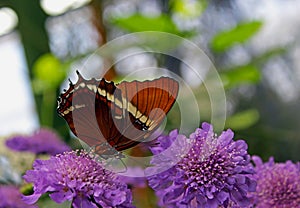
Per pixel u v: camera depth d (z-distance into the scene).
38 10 0.82
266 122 0.97
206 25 0.92
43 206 0.46
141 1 0.92
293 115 0.98
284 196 0.45
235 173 0.42
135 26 0.66
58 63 0.74
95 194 0.41
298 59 1.00
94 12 0.77
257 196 0.45
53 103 0.76
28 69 0.83
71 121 0.42
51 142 0.58
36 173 0.42
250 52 0.96
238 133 0.80
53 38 0.91
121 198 0.41
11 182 0.56
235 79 0.72
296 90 1.00
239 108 0.94
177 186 0.42
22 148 0.57
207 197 0.42
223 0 0.95
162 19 0.65
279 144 0.85
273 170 0.46
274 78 0.99
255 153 0.83
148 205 0.51
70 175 0.41
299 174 0.46
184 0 0.78
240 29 0.67
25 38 0.83
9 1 0.80
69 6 0.80
